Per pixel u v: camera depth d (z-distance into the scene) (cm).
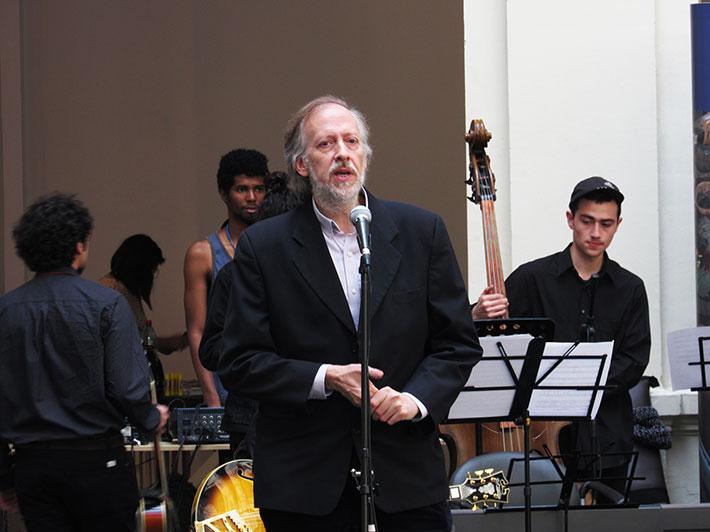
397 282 511
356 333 506
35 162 1399
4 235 1329
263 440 509
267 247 515
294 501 494
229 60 1467
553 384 622
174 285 1432
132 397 686
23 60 1383
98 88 1424
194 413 845
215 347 706
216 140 1463
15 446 691
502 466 693
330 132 507
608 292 778
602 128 891
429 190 1495
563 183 891
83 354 682
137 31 1440
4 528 1002
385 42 1488
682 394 876
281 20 1477
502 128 902
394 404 483
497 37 905
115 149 1427
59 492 687
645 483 826
